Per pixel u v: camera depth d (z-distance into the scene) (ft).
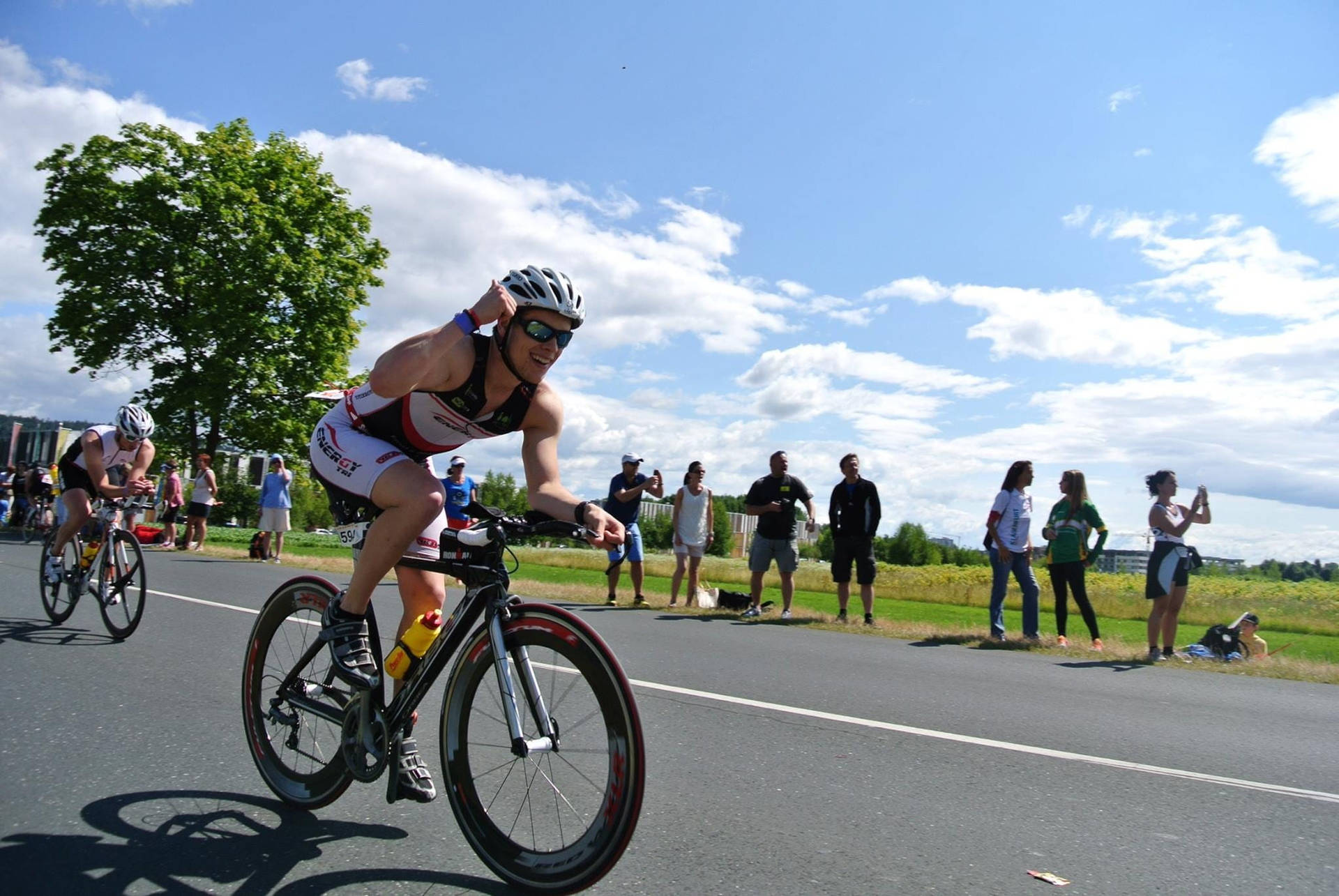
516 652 8.04
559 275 8.39
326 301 89.40
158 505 55.47
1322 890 8.64
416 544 8.72
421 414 8.86
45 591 20.08
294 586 9.98
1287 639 38.96
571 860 7.48
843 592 29.96
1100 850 9.49
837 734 13.92
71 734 11.76
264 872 7.95
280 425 84.94
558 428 9.22
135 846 8.37
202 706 13.52
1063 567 26.61
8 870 7.72
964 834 9.79
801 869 8.60
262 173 88.53
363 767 8.63
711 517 34.37
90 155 82.38
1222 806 11.21
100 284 81.46
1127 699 18.25
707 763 12.11
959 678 19.84
